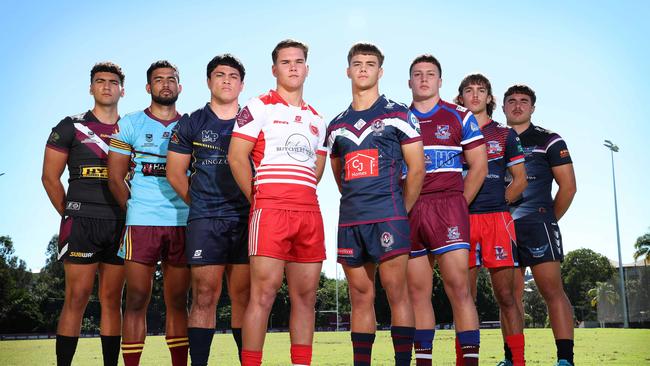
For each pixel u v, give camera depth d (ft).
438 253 15.98
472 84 18.85
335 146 15.93
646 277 138.82
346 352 32.55
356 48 15.67
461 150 16.84
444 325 134.00
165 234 16.66
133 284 16.43
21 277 177.78
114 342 17.74
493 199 18.06
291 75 14.79
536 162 19.88
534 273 19.42
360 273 14.97
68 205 17.88
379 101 15.57
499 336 51.11
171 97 17.57
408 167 15.28
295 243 14.16
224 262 15.56
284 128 14.33
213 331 15.33
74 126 18.30
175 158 16.15
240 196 15.85
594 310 275.39
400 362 14.30
